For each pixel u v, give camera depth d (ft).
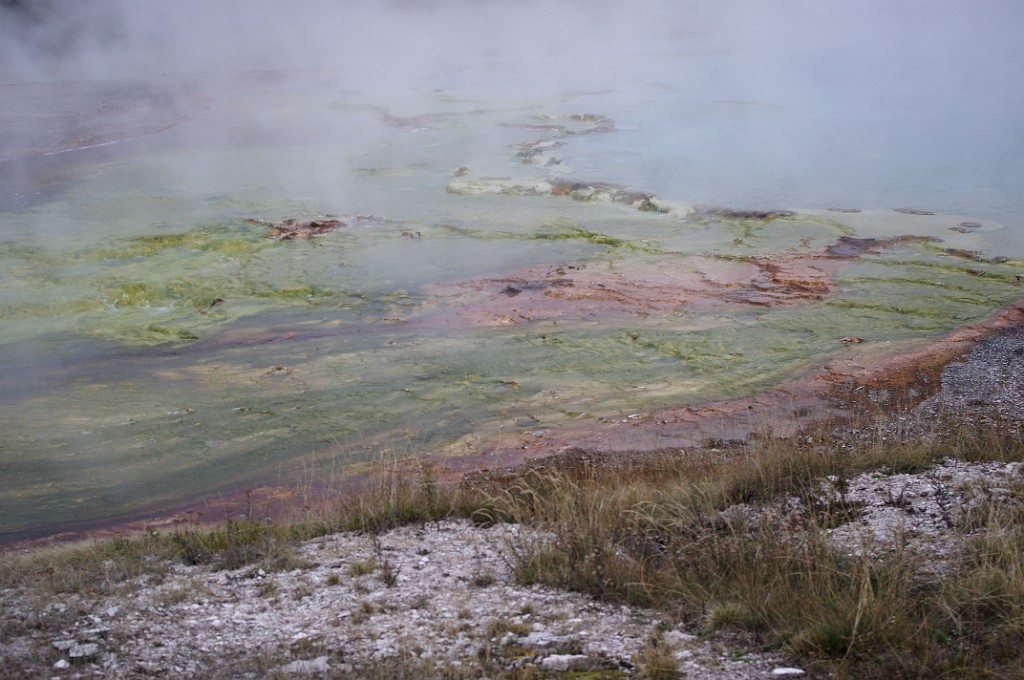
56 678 12.32
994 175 55.26
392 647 12.89
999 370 28.81
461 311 36.81
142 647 13.23
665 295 37.47
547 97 91.15
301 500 22.70
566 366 31.22
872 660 11.98
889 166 58.29
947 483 17.97
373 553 16.89
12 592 15.62
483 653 12.49
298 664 12.33
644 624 13.50
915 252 41.42
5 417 29.01
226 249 44.96
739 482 18.97
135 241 45.73
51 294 39.24
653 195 51.49
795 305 35.94
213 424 28.14
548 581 15.16
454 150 66.69
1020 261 39.65
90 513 23.11
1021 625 12.27
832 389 28.32
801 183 54.49
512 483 21.63
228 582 15.81
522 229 47.32
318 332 35.32
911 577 14.03
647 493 18.65
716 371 30.27
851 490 18.11
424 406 28.68
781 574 14.33
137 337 35.76
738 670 11.96
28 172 62.75
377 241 45.93
